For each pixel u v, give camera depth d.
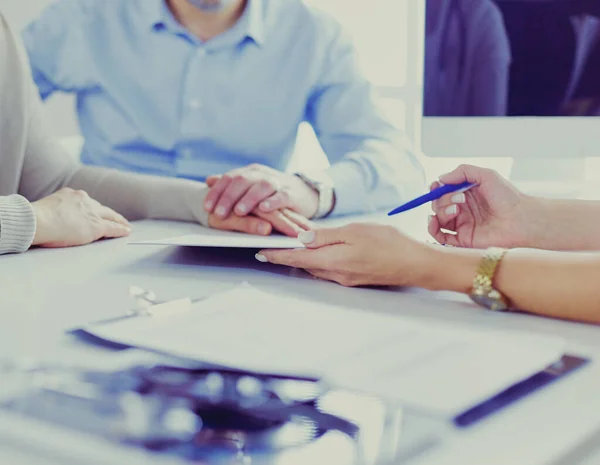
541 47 1.29
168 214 1.21
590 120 1.30
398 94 2.22
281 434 0.35
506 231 0.96
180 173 2.08
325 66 2.02
